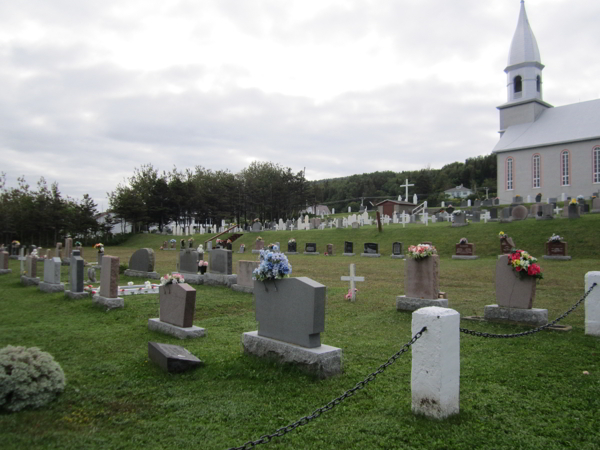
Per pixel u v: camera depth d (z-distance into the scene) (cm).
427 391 446
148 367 643
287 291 631
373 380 573
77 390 547
